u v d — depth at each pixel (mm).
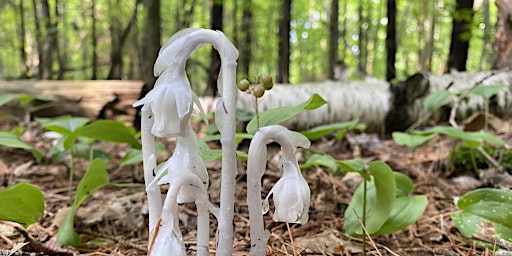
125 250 260
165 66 152
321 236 267
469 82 708
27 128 651
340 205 331
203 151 200
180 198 160
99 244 268
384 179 220
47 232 286
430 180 407
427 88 659
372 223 236
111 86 673
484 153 390
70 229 242
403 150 558
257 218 160
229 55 151
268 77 167
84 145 456
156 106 148
